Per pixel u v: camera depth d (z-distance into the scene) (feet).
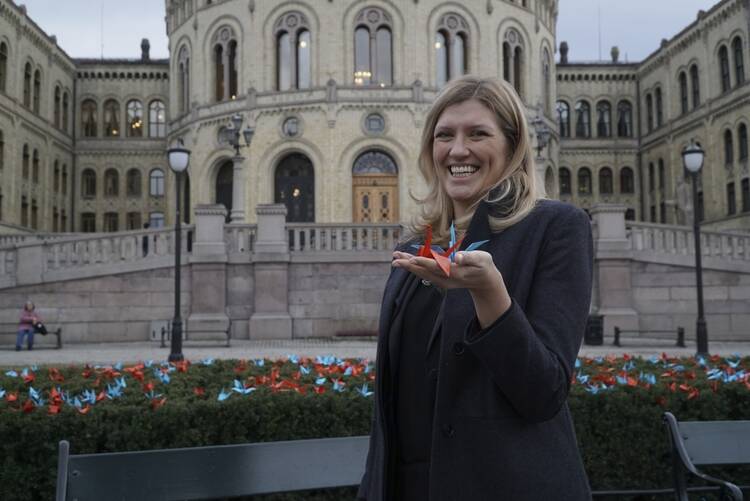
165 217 167.02
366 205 128.26
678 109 173.88
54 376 21.95
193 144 138.92
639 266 79.41
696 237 60.13
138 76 191.01
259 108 130.21
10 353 64.39
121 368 23.88
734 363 24.90
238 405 16.76
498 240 7.80
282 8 130.93
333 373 22.22
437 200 9.04
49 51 171.53
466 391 7.40
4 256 75.72
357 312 79.77
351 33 129.08
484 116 8.27
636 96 194.70
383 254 80.12
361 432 17.61
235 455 12.05
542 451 7.24
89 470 10.97
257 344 72.38
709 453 14.19
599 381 19.54
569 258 7.52
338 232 80.59
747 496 18.07
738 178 147.74
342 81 128.47
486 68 133.28
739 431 14.40
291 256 79.36
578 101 195.11
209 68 138.51
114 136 189.47
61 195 180.45
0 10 147.64
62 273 76.33
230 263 78.48
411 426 8.14
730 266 78.74
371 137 126.72
